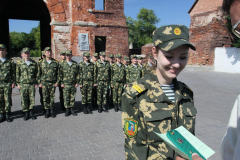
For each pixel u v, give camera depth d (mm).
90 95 6414
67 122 5492
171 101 1446
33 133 4637
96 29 12109
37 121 5551
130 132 1390
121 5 12664
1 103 5461
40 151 3729
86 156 3562
